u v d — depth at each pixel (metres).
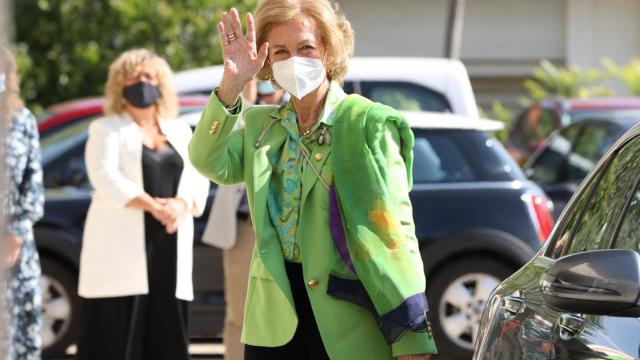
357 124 7.62
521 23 38.38
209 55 26.91
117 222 12.45
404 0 37.84
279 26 7.80
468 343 15.59
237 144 8.05
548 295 6.18
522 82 38.59
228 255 12.87
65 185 16.38
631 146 7.36
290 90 7.75
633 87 33.81
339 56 7.89
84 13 27.22
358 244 7.48
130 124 12.65
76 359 12.51
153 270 12.44
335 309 7.57
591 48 38.12
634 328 6.03
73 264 16.02
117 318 12.44
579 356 6.33
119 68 12.64
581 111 23.92
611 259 5.88
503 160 15.94
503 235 15.52
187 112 17.25
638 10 37.91
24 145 10.93
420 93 18.08
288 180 7.82
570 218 7.80
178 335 12.48
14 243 10.92
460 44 38.53
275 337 7.73
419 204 15.59
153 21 26.75
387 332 7.41
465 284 15.63
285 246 7.77
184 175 12.64
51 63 27.44
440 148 15.91
